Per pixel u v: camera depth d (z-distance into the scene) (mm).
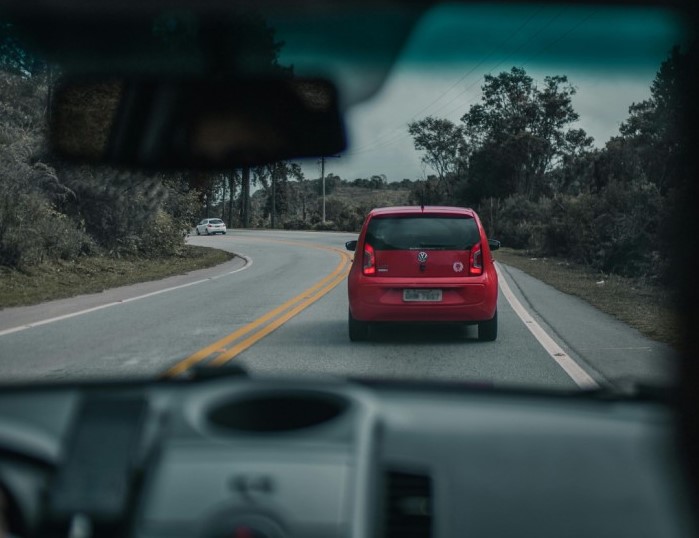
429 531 2357
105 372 8375
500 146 63500
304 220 90812
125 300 16672
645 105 37250
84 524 2145
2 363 9000
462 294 10203
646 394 3434
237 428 2516
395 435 2922
